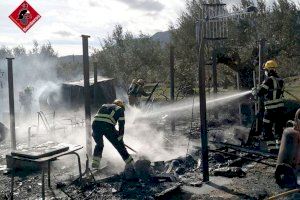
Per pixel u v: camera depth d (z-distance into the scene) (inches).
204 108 252.1
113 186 248.7
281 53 931.3
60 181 264.5
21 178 278.8
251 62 494.3
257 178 258.1
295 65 923.4
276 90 300.2
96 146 283.4
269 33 938.1
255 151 291.7
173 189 230.1
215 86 511.8
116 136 277.7
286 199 211.8
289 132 235.0
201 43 250.7
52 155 230.5
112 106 284.0
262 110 342.3
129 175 259.9
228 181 254.8
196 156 319.6
